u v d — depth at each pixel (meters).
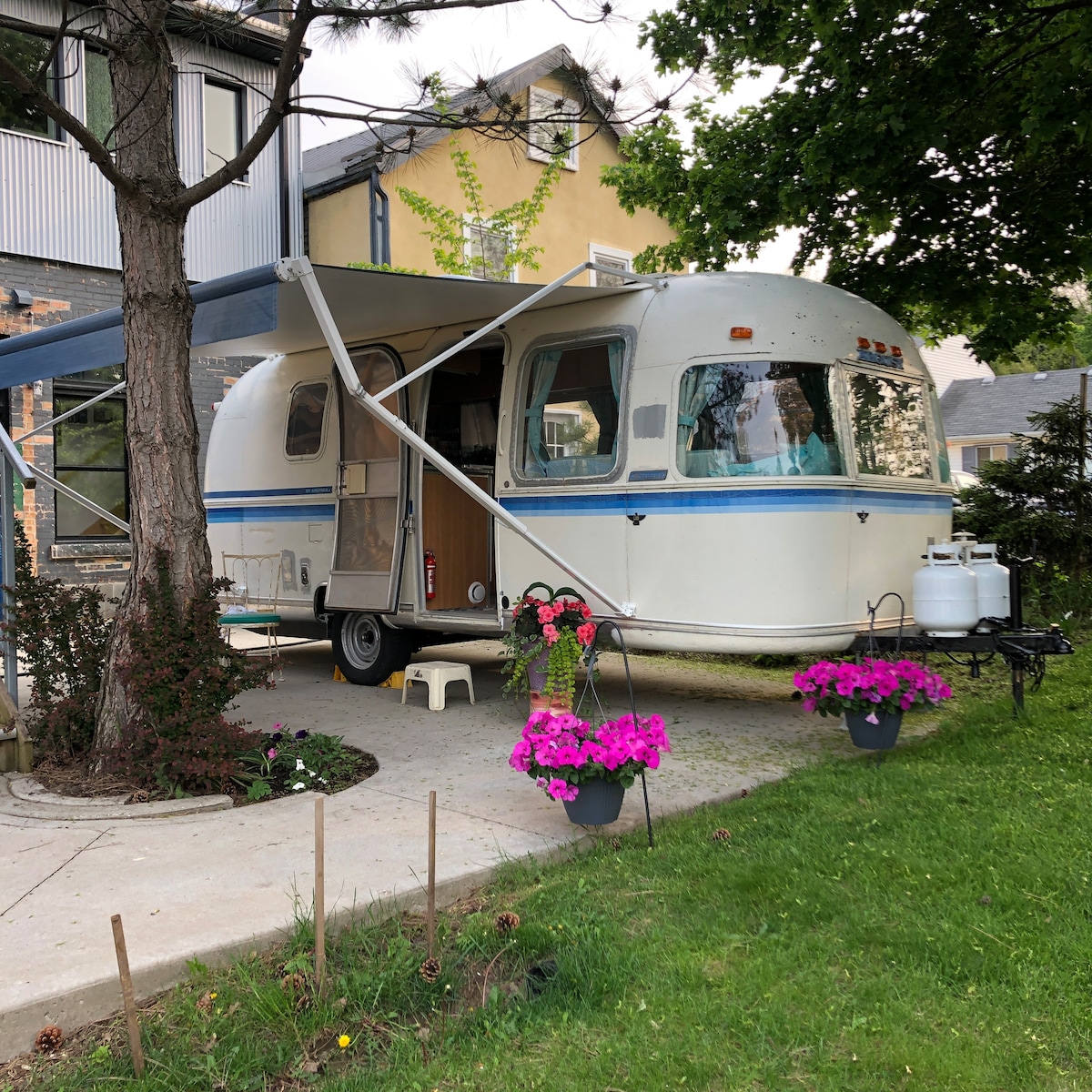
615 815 4.50
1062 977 2.99
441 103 5.91
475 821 4.70
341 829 4.55
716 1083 2.59
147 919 3.47
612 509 6.76
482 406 8.66
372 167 12.85
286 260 5.05
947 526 7.42
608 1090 2.57
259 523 9.46
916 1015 2.85
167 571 5.18
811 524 6.21
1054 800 4.57
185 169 12.34
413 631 8.45
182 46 6.44
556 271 15.98
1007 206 9.24
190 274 12.47
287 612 9.16
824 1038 2.74
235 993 3.03
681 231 10.25
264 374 9.65
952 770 5.24
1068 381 31.33
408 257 14.04
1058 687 7.23
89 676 5.53
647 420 6.61
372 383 8.30
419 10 5.45
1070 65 7.42
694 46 6.80
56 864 4.06
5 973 3.05
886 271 9.80
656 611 6.56
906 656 7.20
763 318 6.43
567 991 3.06
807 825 4.44
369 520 8.20
